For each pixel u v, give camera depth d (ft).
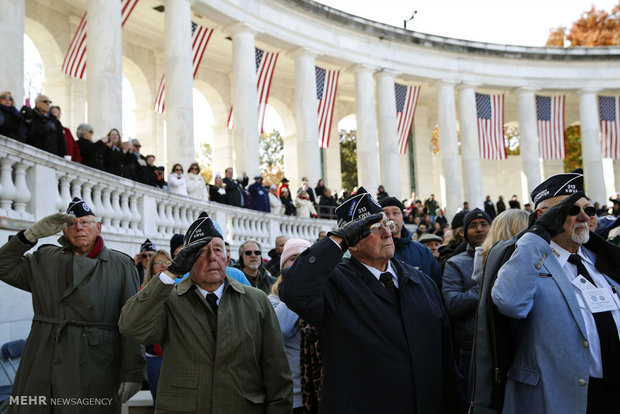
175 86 85.15
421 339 16.88
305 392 20.66
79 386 19.81
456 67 137.69
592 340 15.97
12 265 20.51
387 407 16.14
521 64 144.36
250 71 100.68
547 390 15.29
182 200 60.49
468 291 21.89
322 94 114.52
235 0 99.25
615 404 15.80
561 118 142.51
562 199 17.25
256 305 19.08
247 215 76.74
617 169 165.37
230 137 127.24
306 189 99.19
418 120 159.94
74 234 21.07
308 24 114.62
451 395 17.46
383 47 127.95
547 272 16.28
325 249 16.02
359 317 16.88
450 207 131.85
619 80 148.87
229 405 17.65
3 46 52.95
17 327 32.07
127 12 78.79
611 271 17.04
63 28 94.53
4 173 33.06
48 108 41.50
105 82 70.44
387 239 17.62
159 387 18.07
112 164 50.47
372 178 120.88
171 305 18.40
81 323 20.40
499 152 136.36
